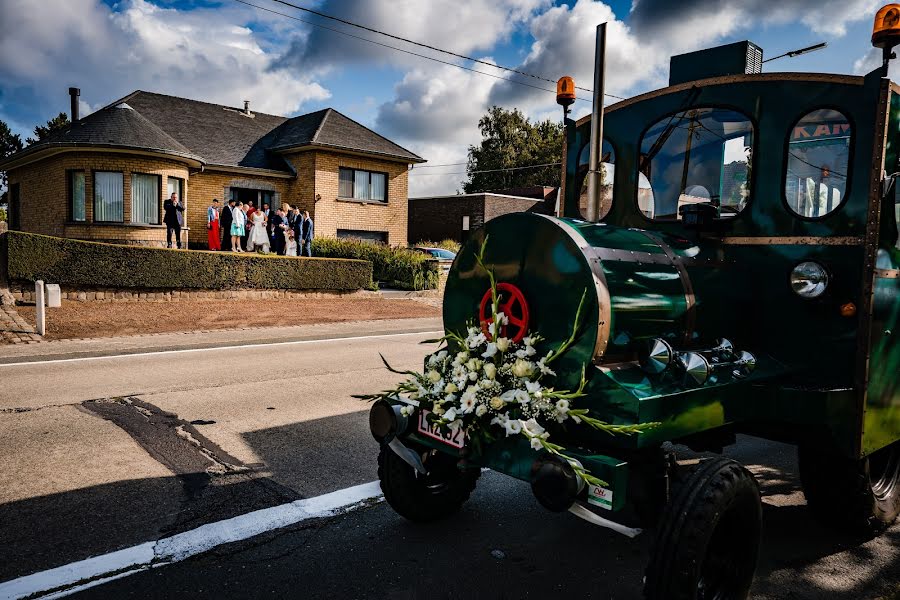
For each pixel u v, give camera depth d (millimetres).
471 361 2943
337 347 10453
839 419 3086
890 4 3090
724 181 3645
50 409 6051
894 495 3932
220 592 2955
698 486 2518
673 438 2682
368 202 24156
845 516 3617
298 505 3961
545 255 2936
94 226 18844
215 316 13109
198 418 5863
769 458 5230
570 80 4457
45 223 20484
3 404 6215
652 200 3943
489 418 2865
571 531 3715
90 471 4453
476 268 3262
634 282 2895
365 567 3229
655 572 2441
